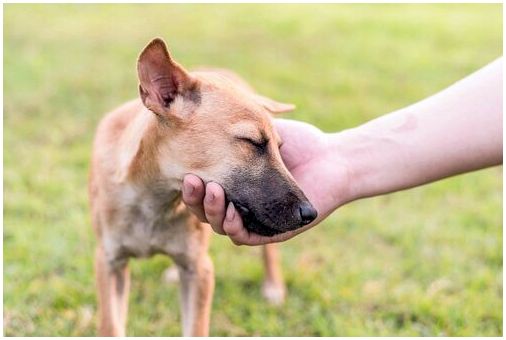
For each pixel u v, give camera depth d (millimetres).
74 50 2020
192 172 645
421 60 2160
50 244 984
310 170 686
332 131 1485
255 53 2137
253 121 634
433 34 2531
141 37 2232
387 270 995
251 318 888
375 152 689
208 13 2699
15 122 1413
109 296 765
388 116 708
